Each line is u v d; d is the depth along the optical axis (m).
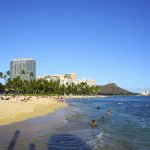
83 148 19.22
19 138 22.19
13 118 36.12
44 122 34.25
